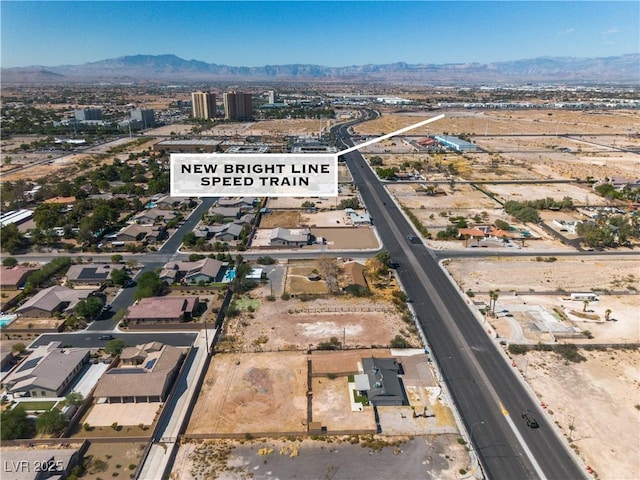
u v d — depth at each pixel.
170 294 78.19
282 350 62.69
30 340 64.94
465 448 46.41
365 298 76.88
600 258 94.19
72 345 63.34
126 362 59.00
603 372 58.31
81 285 81.00
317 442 46.97
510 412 51.47
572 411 51.59
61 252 96.06
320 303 75.19
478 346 63.78
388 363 58.09
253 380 56.31
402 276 85.62
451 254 96.00
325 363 59.88
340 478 42.72
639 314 72.12
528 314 72.00
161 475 42.66
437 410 51.72
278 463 44.34
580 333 66.31
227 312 71.50
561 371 58.47
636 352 62.53
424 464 44.41
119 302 75.44
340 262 91.31
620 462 44.81
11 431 46.38
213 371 58.12
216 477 42.69
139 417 50.19
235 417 50.38
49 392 52.97
